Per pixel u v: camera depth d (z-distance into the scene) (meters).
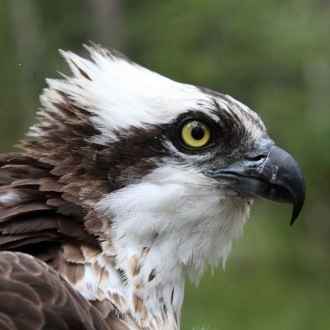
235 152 11.71
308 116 29.78
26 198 10.78
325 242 30.55
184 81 29.94
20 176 11.05
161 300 11.16
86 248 10.70
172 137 11.30
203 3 29.61
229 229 11.85
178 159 11.31
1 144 29.64
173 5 30.28
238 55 29.83
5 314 9.18
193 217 11.33
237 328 26.77
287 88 30.72
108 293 10.59
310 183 29.61
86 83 11.38
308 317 27.64
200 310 27.02
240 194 11.77
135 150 11.16
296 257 30.06
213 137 11.55
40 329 9.24
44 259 10.54
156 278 11.06
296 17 29.94
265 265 29.33
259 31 29.75
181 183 11.23
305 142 29.22
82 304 9.87
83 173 11.03
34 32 30.81
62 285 9.77
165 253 11.15
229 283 28.53
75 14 31.47
